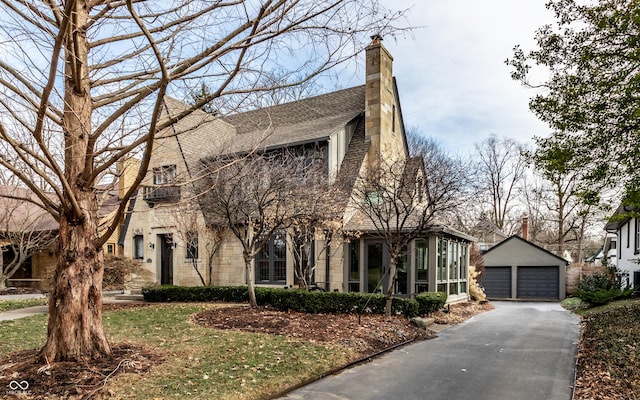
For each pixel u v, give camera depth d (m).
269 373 6.30
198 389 5.42
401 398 5.75
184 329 9.22
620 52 8.79
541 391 6.12
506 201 40.44
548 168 9.82
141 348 7.16
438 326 12.02
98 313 6.16
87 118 6.06
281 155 14.16
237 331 9.03
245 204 12.02
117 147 6.23
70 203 5.73
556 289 25.27
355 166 15.48
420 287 14.55
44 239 19.47
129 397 5.02
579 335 10.89
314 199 12.14
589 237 42.75
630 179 9.40
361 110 17.28
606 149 9.16
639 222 19.89
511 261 26.44
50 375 5.36
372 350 8.45
